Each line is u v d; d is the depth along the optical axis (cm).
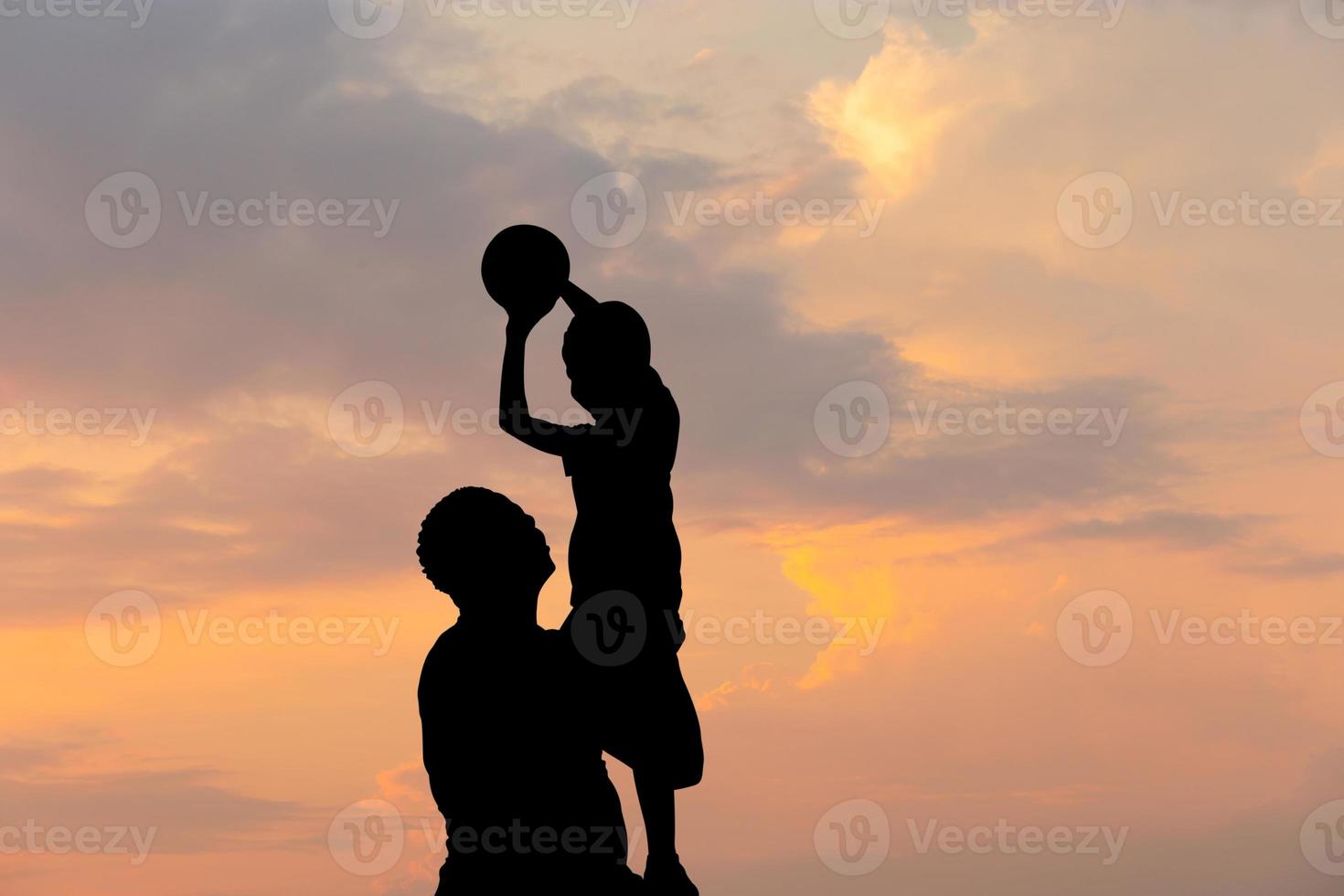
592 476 768
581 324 775
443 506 679
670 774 752
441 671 661
